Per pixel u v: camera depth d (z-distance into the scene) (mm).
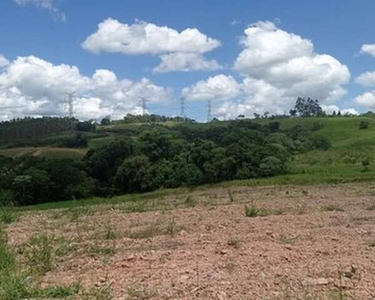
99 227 12094
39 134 82812
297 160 59469
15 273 7020
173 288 6270
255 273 6836
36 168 46219
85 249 9109
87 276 7129
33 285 6547
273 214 13516
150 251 8664
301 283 6246
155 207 18750
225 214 13672
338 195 20797
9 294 6105
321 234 9844
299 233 9961
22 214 18344
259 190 32531
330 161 58031
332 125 88938
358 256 7715
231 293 5980
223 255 8078
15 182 44344
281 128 83062
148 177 47844
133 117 110938
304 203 16219
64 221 14289
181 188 45656
